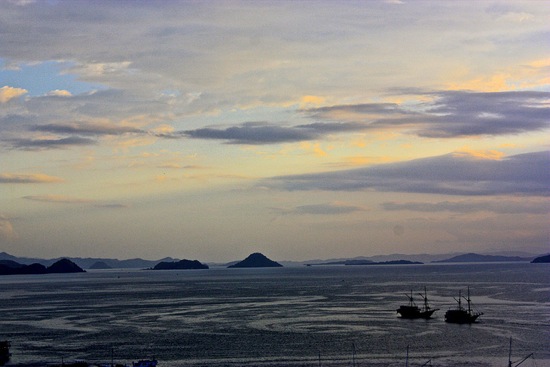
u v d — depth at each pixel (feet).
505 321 643.45
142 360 454.81
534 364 440.45
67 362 471.21
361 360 457.68
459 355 470.39
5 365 469.98
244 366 448.24
